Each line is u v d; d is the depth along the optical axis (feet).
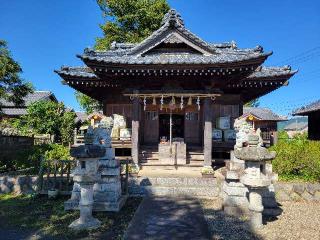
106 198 29.12
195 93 43.55
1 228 23.24
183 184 37.24
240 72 40.40
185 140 54.49
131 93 44.42
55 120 92.32
